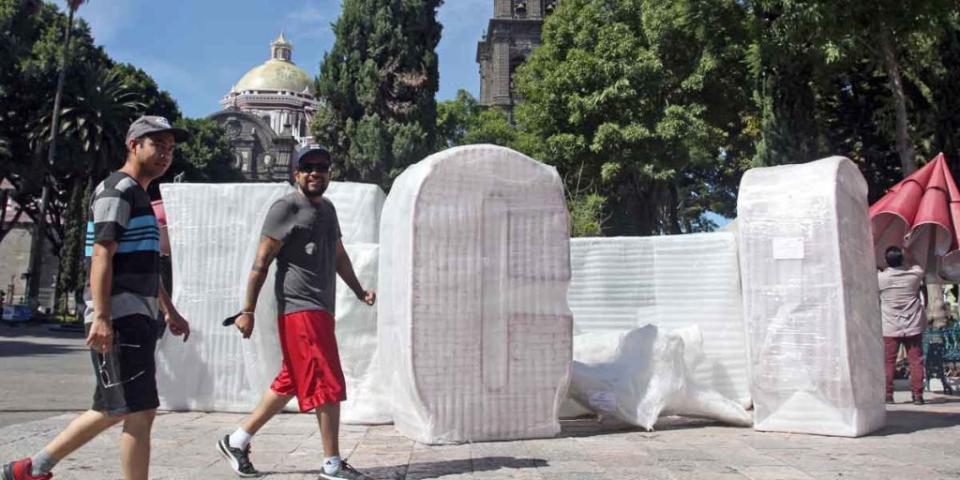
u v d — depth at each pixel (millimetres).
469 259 4867
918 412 6559
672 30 22547
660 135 23141
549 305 5059
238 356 6184
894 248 7363
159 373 6230
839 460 4199
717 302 6422
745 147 27688
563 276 5113
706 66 18891
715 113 24375
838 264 5180
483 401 4812
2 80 30359
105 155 32625
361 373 5777
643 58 23297
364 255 5988
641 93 23750
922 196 8016
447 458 4207
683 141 23250
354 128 28375
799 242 5352
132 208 2932
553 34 26516
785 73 15961
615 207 25953
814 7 12477
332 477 3539
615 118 24312
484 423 4801
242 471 3697
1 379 8984
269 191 6289
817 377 5172
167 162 3117
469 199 4914
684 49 23234
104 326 2756
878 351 5508
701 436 5082
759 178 5688
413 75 29266
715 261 6488
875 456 4328
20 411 6105
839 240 5211
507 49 55312
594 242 6801
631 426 5383
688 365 5855
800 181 5465
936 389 9219
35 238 37500
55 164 32156
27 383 8578
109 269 2801
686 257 6605
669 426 5566
